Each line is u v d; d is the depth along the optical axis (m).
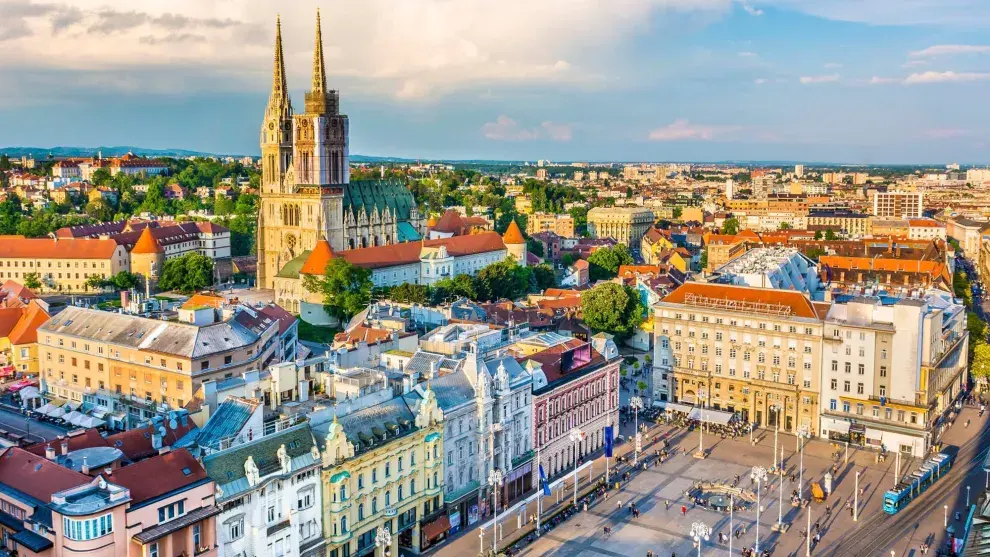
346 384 154.88
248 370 196.25
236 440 130.00
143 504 108.94
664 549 152.38
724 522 164.38
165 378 186.88
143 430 136.62
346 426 139.62
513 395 170.50
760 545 154.62
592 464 194.62
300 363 157.12
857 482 174.38
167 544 111.31
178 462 116.56
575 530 160.12
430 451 150.62
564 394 188.88
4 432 180.00
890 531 161.00
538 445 180.38
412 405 151.88
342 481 133.75
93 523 103.56
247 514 121.50
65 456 121.62
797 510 170.38
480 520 163.75
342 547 136.12
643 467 193.12
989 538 121.38
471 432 162.00
